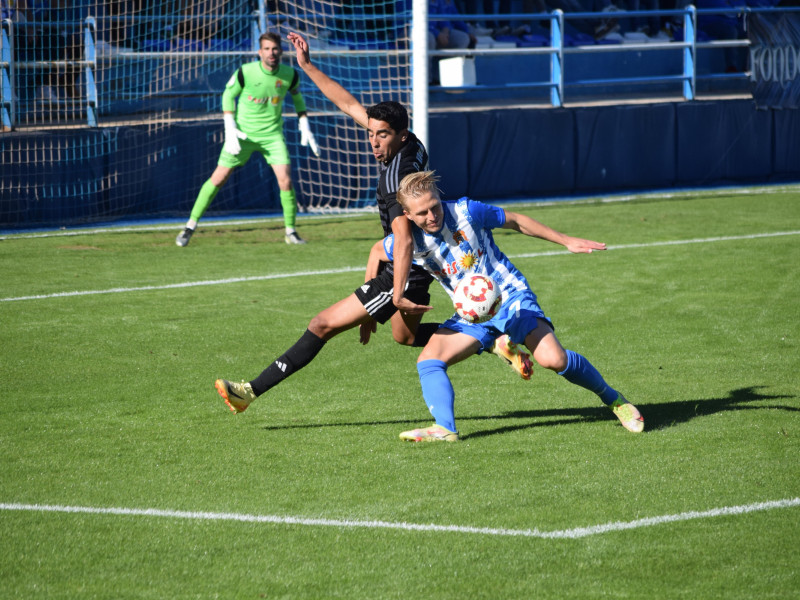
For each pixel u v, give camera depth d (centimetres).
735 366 1888
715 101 5097
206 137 4244
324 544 1097
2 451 1434
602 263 3025
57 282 2777
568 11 6200
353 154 4462
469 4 5875
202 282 2789
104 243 3484
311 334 1505
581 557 1057
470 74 5259
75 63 4306
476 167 4606
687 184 5103
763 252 3144
